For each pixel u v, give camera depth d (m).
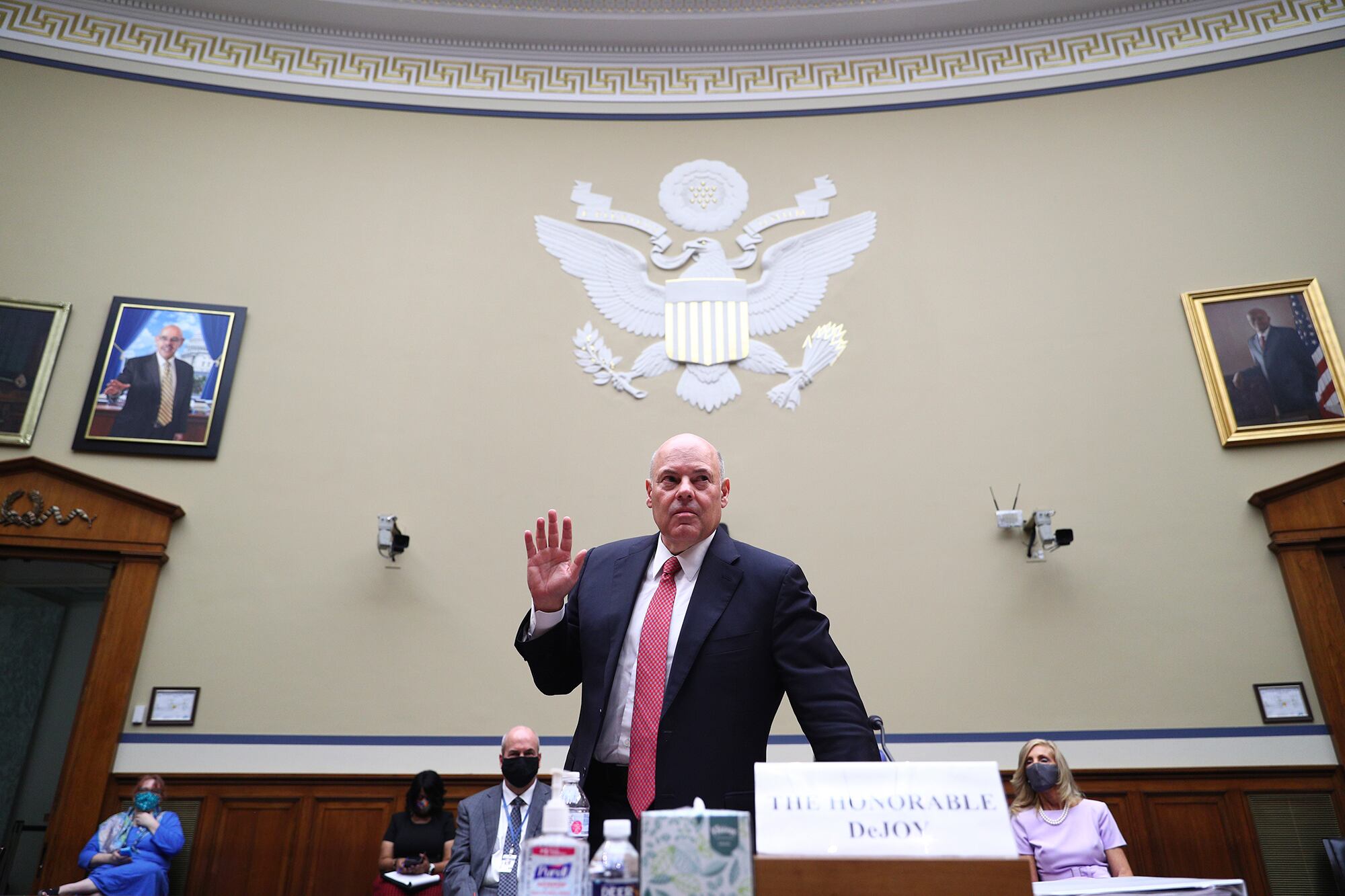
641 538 2.21
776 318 6.47
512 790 3.92
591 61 7.32
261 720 5.41
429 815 4.87
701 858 1.25
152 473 5.85
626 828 1.40
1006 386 6.20
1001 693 5.50
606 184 6.91
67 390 5.95
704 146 7.05
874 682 5.56
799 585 2.02
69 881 4.95
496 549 5.89
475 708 5.52
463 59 7.27
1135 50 7.00
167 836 4.86
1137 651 5.51
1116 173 6.68
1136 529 5.77
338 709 5.47
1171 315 6.23
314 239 6.58
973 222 6.67
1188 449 5.90
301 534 5.84
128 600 5.52
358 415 6.14
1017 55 7.15
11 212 6.29
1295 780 5.13
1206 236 6.39
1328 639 5.31
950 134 6.96
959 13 7.14
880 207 6.78
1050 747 4.07
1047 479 5.94
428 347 6.36
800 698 1.91
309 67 7.09
